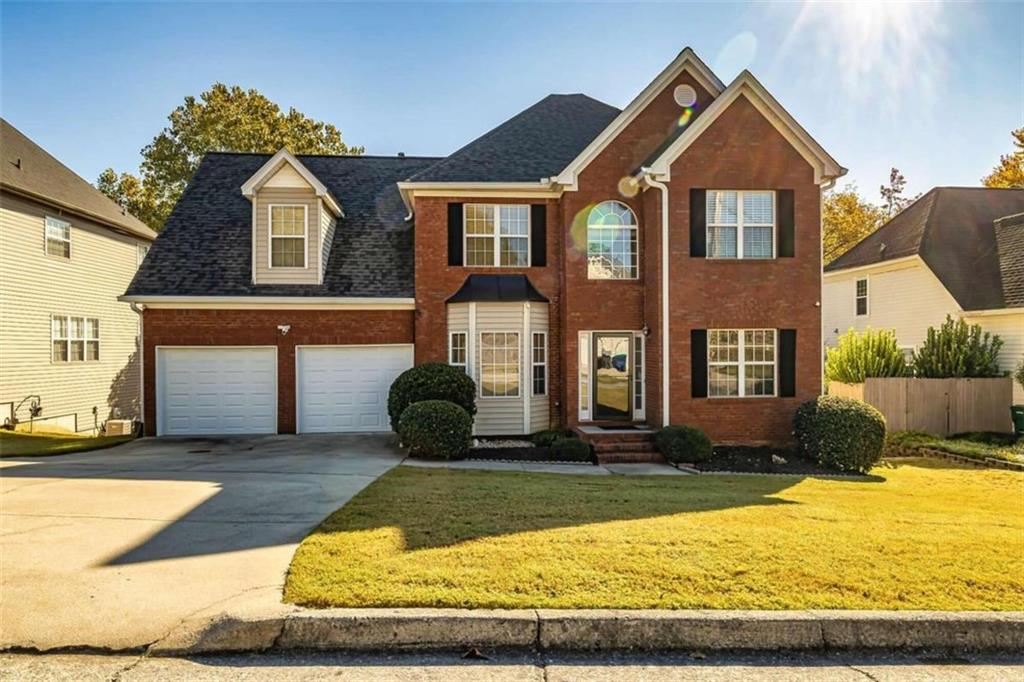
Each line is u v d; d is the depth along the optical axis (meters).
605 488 8.66
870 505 8.10
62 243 19.95
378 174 19.05
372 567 4.75
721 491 8.95
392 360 15.45
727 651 3.90
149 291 14.70
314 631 3.86
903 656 3.90
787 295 13.93
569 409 14.77
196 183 17.59
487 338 14.91
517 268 15.34
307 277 15.30
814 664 3.77
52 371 19.38
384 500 7.29
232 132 32.97
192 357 14.98
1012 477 11.65
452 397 13.45
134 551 5.43
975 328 18.19
